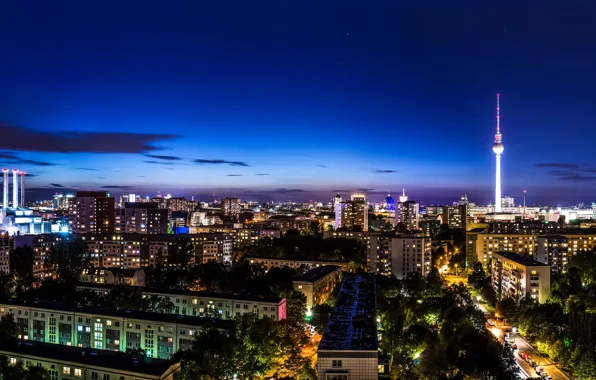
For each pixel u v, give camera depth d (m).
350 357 173.00
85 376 191.50
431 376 199.25
